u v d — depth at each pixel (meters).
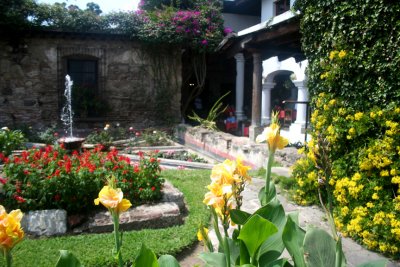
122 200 1.36
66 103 11.28
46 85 11.09
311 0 4.57
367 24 3.71
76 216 3.77
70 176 3.84
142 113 12.05
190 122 13.41
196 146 9.88
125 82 11.82
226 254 1.37
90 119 11.42
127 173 4.30
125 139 10.59
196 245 3.45
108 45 11.54
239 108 12.59
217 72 15.36
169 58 12.12
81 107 11.33
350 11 3.88
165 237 3.48
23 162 4.06
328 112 4.14
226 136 8.46
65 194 3.78
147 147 9.27
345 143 3.91
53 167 4.00
